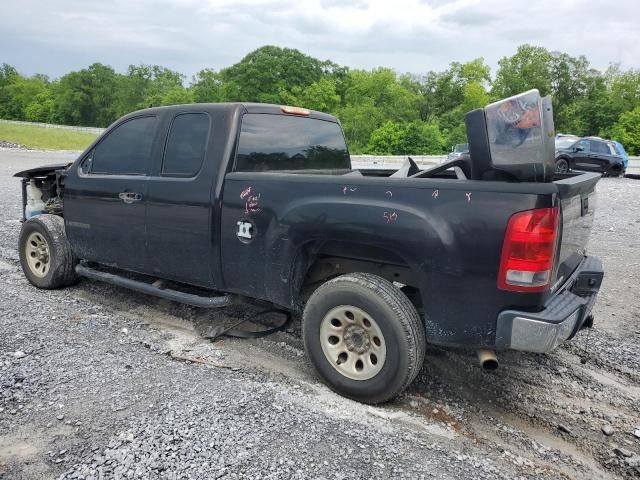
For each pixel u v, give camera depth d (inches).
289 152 172.7
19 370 136.3
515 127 112.2
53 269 204.7
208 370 142.3
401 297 122.3
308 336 135.2
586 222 143.9
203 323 179.5
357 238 124.3
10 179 647.1
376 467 101.2
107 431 109.7
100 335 164.2
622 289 231.6
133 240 174.7
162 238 164.9
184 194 156.1
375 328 123.1
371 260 130.0
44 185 227.6
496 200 108.9
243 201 144.3
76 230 196.1
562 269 127.3
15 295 201.5
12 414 116.3
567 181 120.0
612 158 835.4
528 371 150.7
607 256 293.6
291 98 3216.0
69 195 195.5
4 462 100.0
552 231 106.1
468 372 148.9
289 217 134.7
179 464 99.5
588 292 138.9
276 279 141.2
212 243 151.4
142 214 168.9
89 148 193.5
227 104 157.2
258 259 143.4
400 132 2468.0
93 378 133.6
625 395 138.1
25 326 167.9
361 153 2588.6
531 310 109.2
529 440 117.0
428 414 125.6
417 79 3865.7
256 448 105.3
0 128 2257.6
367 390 125.7
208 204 150.4
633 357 160.4
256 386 132.9
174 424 112.5
